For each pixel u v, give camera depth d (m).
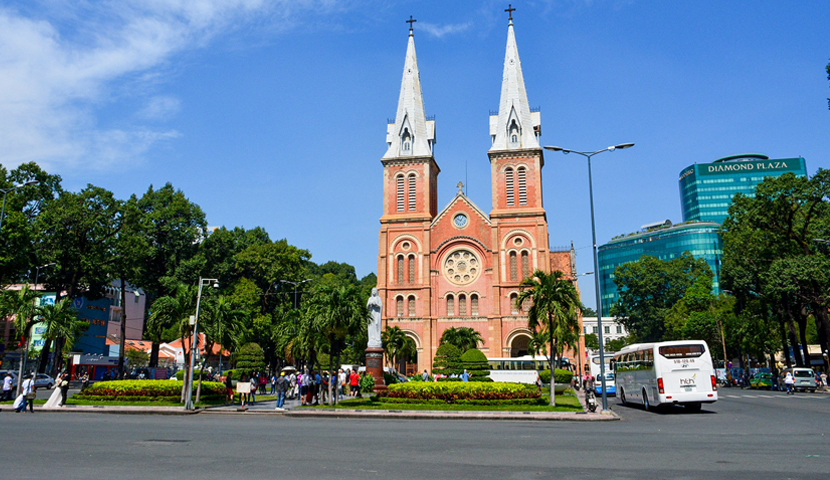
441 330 75.69
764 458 14.91
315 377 38.91
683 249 178.00
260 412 33.31
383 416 31.53
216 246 82.75
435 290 76.94
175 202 81.06
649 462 14.29
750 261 67.56
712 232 176.38
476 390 36.78
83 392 40.22
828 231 59.41
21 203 58.16
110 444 17.47
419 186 80.31
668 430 23.25
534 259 75.56
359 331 39.16
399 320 76.44
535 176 77.94
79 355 72.81
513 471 12.98
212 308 41.16
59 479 11.73
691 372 33.09
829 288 58.72
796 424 25.33
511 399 36.62
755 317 80.25
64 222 64.00
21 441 18.06
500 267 75.94
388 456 15.32
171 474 12.39
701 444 18.06
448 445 17.83
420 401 37.12
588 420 29.47
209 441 18.50
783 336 74.88
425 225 78.44
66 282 68.06
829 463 14.07
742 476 12.29
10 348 75.50
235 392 43.47
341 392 48.50
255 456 15.16
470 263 77.25
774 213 62.50
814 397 48.38
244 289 78.69
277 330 54.56
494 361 68.31
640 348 37.16
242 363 63.50
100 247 66.81
